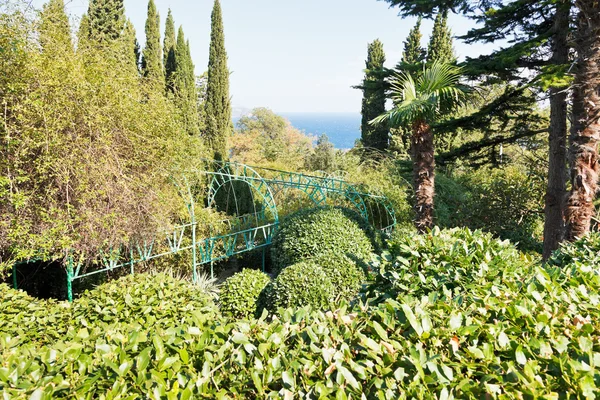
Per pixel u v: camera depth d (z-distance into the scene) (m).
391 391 1.46
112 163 4.83
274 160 22.16
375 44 19.23
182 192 6.48
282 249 6.60
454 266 2.88
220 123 14.50
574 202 4.50
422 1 7.28
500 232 8.96
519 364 1.58
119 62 5.73
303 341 1.85
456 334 1.79
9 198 4.09
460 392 1.46
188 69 13.84
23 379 1.54
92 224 4.64
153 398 1.46
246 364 1.70
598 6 4.14
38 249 4.55
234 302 5.18
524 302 2.01
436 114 5.81
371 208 9.04
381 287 3.06
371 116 17.17
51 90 4.41
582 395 1.40
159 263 7.01
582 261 3.22
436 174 10.45
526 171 9.80
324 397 1.46
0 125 4.19
